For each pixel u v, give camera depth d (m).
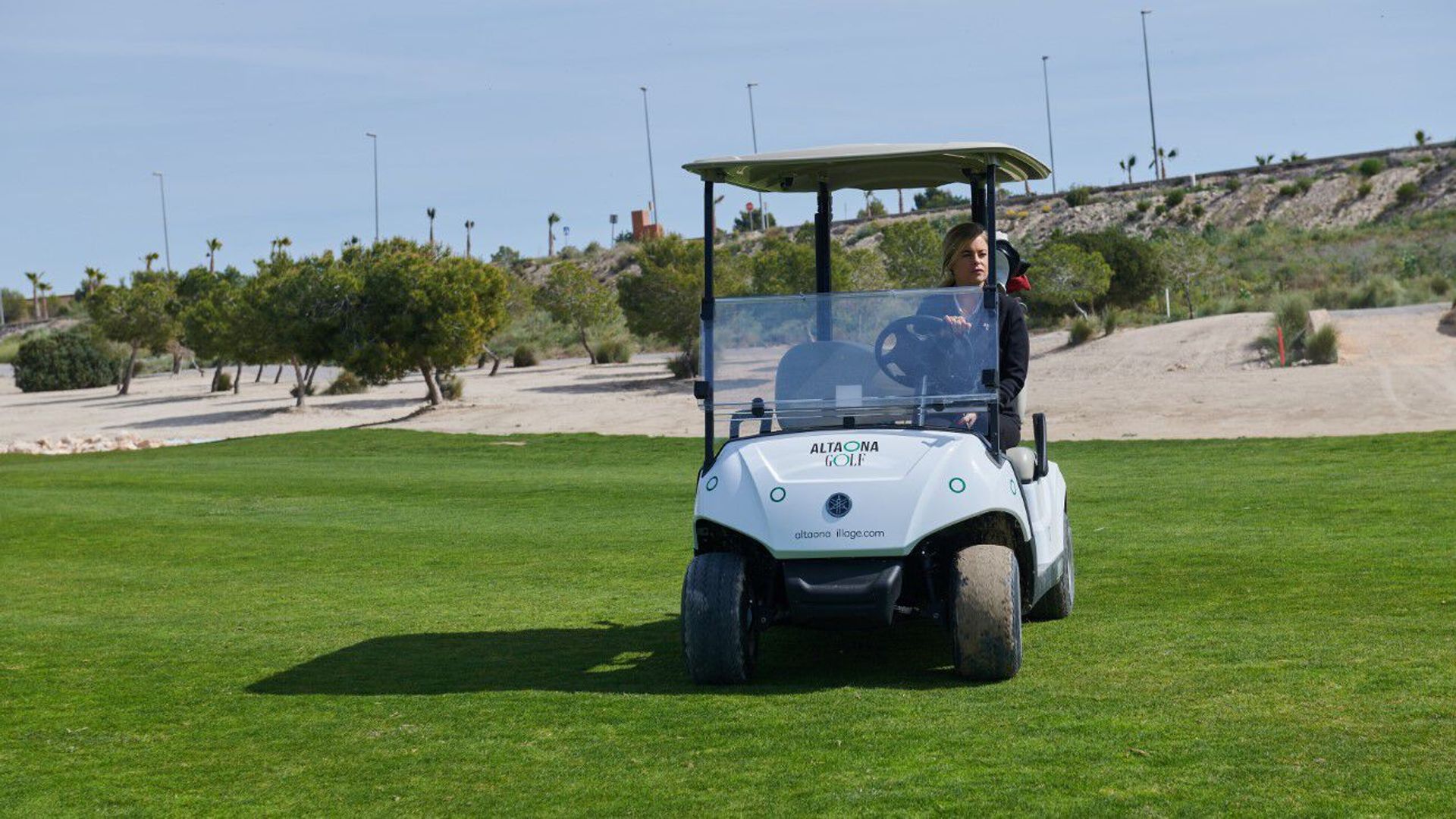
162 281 75.88
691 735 6.55
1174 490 17.83
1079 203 96.38
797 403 7.92
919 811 5.27
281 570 14.62
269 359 53.28
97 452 39.47
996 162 8.08
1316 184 87.94
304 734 7.07
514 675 8.34
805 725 6.61
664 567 13.59
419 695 7.85
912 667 7.94
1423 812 4.98
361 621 10.98
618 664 8.55
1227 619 9.06
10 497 23.44
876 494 7.04
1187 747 5.92
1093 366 40.25
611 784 5.86
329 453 33.31
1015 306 8.31
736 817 5.34
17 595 13.36
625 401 44.66
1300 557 11.80
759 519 7.12
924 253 42.66
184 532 18.27
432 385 47.91
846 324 7.95
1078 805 5.23
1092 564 12.07
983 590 7.18
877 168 8.47
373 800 5.85
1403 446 21.55
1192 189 93.19
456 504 21.00
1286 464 20.44
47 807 6.00
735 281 54.53
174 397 65.25
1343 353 35.78
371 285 47.38
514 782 5.98
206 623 11.20
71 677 8.99
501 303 48.72
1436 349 34.91
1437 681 6.94
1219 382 33.47
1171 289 58.28
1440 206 79.62
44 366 81.56
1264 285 63.31
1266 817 4.99
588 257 122.50
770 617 7.69
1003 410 8.12
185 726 7.41
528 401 47.38
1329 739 5.95
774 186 9.04
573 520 18.31
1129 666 7.64
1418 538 12.42
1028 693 7.05
